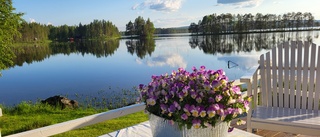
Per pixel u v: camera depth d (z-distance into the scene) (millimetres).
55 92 10211
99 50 39688
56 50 41000
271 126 1969
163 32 91750
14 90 11062
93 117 1671
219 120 958
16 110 5086
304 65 2227
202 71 1098
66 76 14812
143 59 24266
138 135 1368
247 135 1291
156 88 1059
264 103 2443
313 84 2207
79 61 24688
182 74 1084
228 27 64938
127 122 3605
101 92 9180
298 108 2271
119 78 13109
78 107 6090
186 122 940
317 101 2201
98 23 71375
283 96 2352
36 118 4324
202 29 69000
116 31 76875
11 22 8445
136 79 12586
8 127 3730
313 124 1824
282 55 2316
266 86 2416
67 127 1559
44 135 1475
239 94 1006
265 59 2396
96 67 19109
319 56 2158
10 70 18734
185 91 954
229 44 40719
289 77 2301
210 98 952
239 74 11797
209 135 962
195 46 39188
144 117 3994
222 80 996
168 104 993
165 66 18312
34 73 16828
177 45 42719
